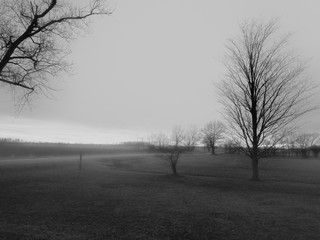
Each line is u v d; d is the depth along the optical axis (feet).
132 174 88.63
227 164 158.61
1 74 50.65
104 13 55.57
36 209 37.29
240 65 85.05
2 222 30.35
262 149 81.05
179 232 29.12
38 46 52.03
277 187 68.23
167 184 69.36
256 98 76.74
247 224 32.99
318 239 27.94
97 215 35.12
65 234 26.86
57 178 69.87
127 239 26.32
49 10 49.85
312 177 101.45
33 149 204.74
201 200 48.91
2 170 76.84
